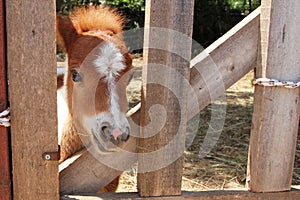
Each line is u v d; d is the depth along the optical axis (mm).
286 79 1834
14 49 1494
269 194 1940
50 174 1620
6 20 1475
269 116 1855
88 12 2074
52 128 1578
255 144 1904
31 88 1531
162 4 1594
